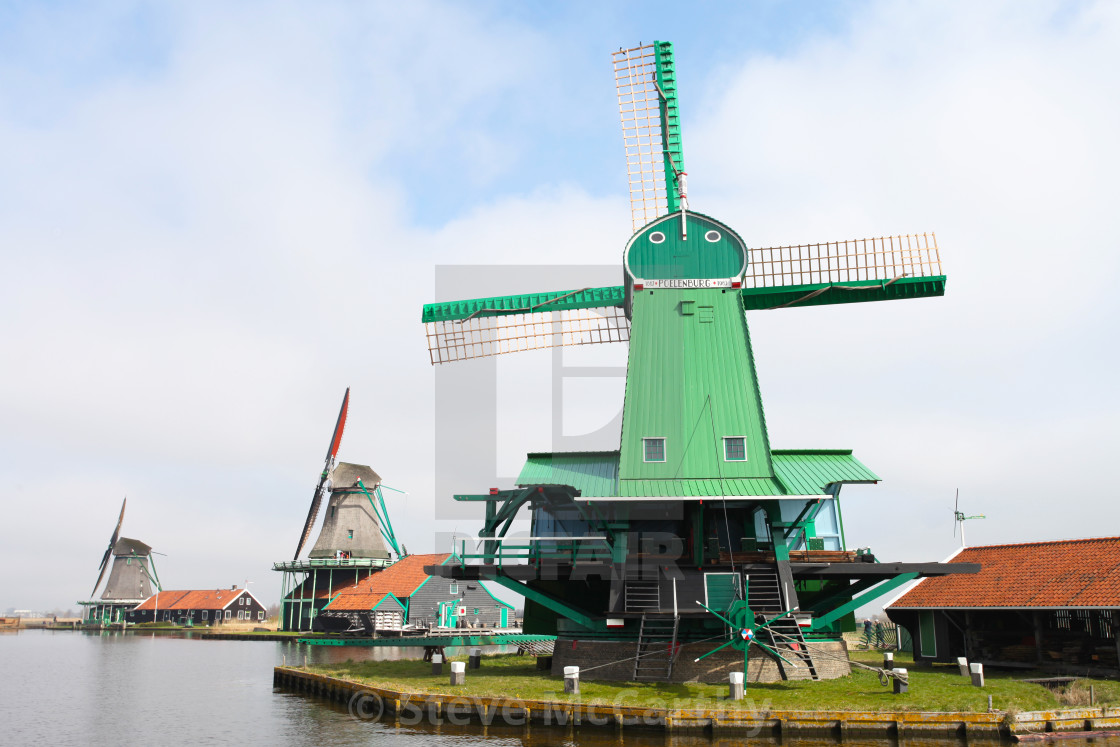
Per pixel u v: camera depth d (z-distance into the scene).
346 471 83.75
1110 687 21.91
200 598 116.19
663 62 30.39
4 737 23.09
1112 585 25.09
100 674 42.59
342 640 50.78
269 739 21.73
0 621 130.12
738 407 25.83
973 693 21.11
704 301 27.19
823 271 28.09
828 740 18.59
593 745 18.73
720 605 24.38
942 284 27.91
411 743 19.62
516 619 76.56
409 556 76.56
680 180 28.81
